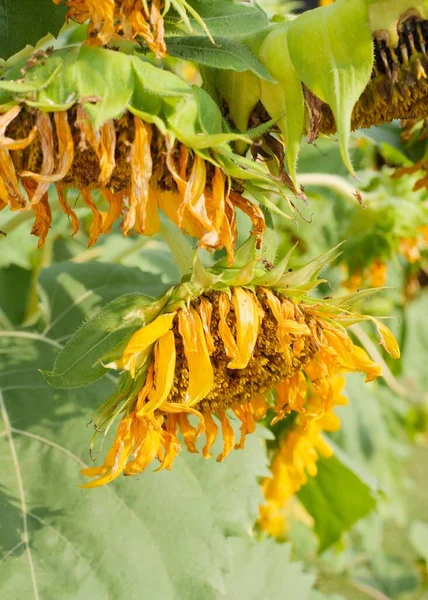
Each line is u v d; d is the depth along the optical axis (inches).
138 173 33.5
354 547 75.3
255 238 36.0
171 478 40.3
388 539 106.1
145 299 35.9
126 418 35.9
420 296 64.2
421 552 83.8
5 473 39.6
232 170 34.3
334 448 53.7
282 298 36.8
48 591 38.0
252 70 34.8
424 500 122.4
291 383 38.2
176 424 37.8
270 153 36.2
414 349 66.5
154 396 35.2
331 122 36.5
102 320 35.4
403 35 34.5
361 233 51.1
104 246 51.8
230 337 35.5
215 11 35.7
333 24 34.4
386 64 34.9
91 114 33.0
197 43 35.4
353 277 51.8
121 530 39.3
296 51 34.7
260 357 37.2
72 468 40.0
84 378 35.1
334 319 37.4
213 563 39.6
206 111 34.3
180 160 34.0
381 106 36.2
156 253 52.7
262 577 50.5
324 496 54.6
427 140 45.4
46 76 33.4
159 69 34.0
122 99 33.4
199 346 35.4
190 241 39.6
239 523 40.3
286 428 48.0
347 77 34.2
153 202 37.4
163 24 34.8
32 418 40.9
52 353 43.8
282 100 35.3
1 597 37.5
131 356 34.5
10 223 42.4
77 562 38.6
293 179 35.1
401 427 66.9
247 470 41.1
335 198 51.2
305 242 51.4
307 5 53.4
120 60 33.7
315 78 34.4
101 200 41.2
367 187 50.6
